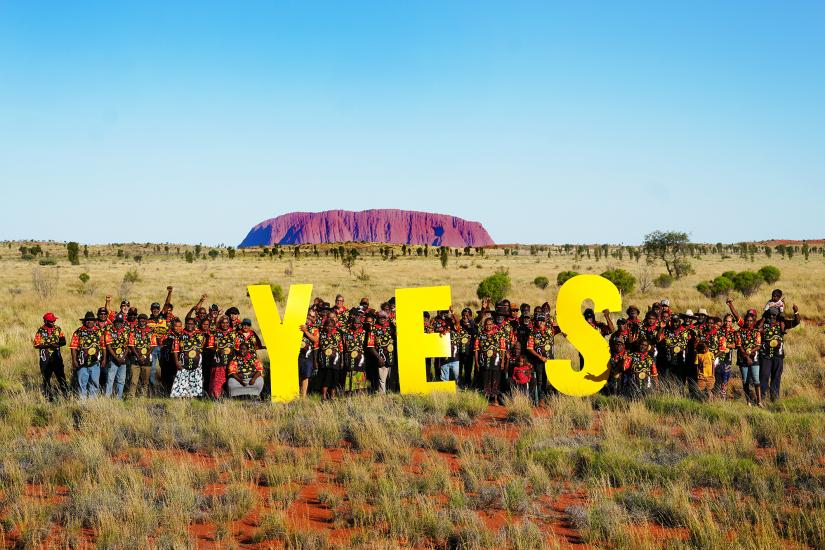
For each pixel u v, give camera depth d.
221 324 12.82
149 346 13.13
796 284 40.09
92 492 7.53
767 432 10.03
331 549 6.39
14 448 9.36
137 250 179.62
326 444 9.91
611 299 12.64
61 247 187.25
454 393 12.65
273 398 12.50
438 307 13.02
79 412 11.28
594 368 12.50
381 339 13.15
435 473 8.25
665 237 50.97
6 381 14.20
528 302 32.59
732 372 15.45
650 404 11.83
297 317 12.73
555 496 7.89
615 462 8.69
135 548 6.34
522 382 12.52
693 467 8.49
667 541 6.56
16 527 6.83
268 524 6.75
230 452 9.41
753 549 6.20
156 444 9.92
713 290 33.28
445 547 6.55
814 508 7.14
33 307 30.00
